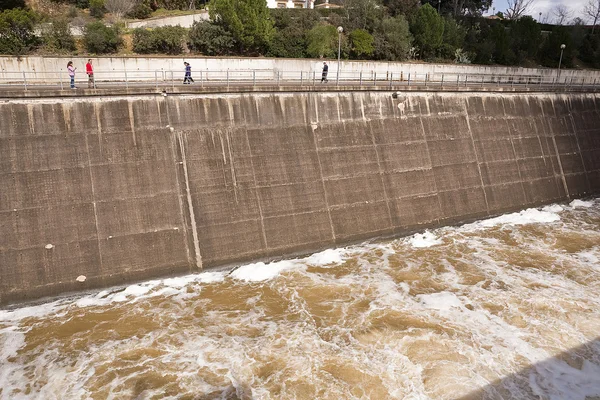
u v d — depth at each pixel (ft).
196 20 139.54
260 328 58.23
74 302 62.59
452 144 97.55
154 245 68.64
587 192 112.78
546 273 73.61
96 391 47.83
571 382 50.85
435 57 156.35
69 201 65.98
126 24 126.52
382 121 91.15
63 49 106.32
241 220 74.38
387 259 77.05
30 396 47.09
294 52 129.29
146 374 50.21
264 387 48.83
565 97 118.01
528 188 104.17
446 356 54.08
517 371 52.21
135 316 59.98
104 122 70.28
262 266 72.43
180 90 74.59
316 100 85.46
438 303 64.44
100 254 65.72
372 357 53.62
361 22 149.48
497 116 105.91
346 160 85.35
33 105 66.59
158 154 72.23
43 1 129.39
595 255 79.97
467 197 95.30
